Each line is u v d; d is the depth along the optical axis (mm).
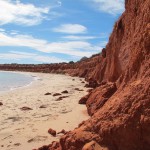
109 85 13852
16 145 9359
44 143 9406
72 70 73750
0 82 48406
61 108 16156
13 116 14711
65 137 6754
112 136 5773
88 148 5867
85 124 6820
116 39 22953
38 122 12727
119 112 5977
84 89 28250
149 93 5770
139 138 5516
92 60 61844
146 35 7441
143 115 5512
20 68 120375
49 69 94875
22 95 25031
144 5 9633
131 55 8727
